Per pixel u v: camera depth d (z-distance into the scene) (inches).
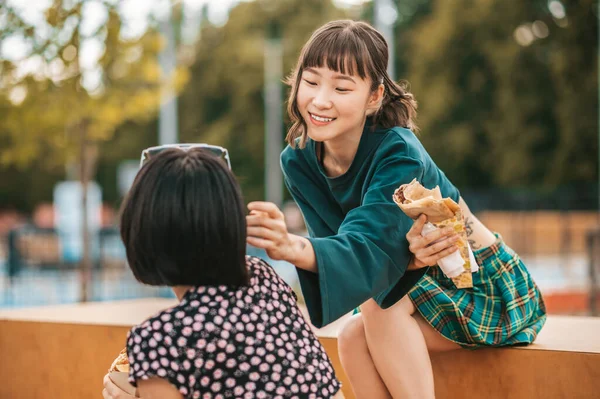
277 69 1229.1
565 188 1044.5
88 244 355.3
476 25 1124.5
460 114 1157.1
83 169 365.7
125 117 388.8
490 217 722.2
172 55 744.3
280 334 78.7
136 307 180.1
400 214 92.7
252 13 1355.8
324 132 101.0
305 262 84.1
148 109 389.7
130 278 445.1
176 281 78.3
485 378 116.8
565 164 1065.5
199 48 1357.0
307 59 101.0
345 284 85.7
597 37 1038.4
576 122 1045.8
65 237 516.1
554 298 398.6
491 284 114.3
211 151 94.8
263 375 76.6
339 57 98.9
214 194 78.0
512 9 1111.6
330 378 81.2
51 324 153.4
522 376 114.7
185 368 74.8
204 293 77.9
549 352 113.1
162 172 78.7
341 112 100.0
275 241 81.0
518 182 1106.7
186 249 77.0
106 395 89.3
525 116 1103.0
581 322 141.6
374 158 102.0
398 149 100.4
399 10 1278.3
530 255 713.0
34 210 1523.1
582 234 765.3
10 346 158.7
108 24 348.8
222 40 1355.8
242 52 1322.6
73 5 335.3
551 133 1107.3
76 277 510.0
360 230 90.5
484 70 1143.0
